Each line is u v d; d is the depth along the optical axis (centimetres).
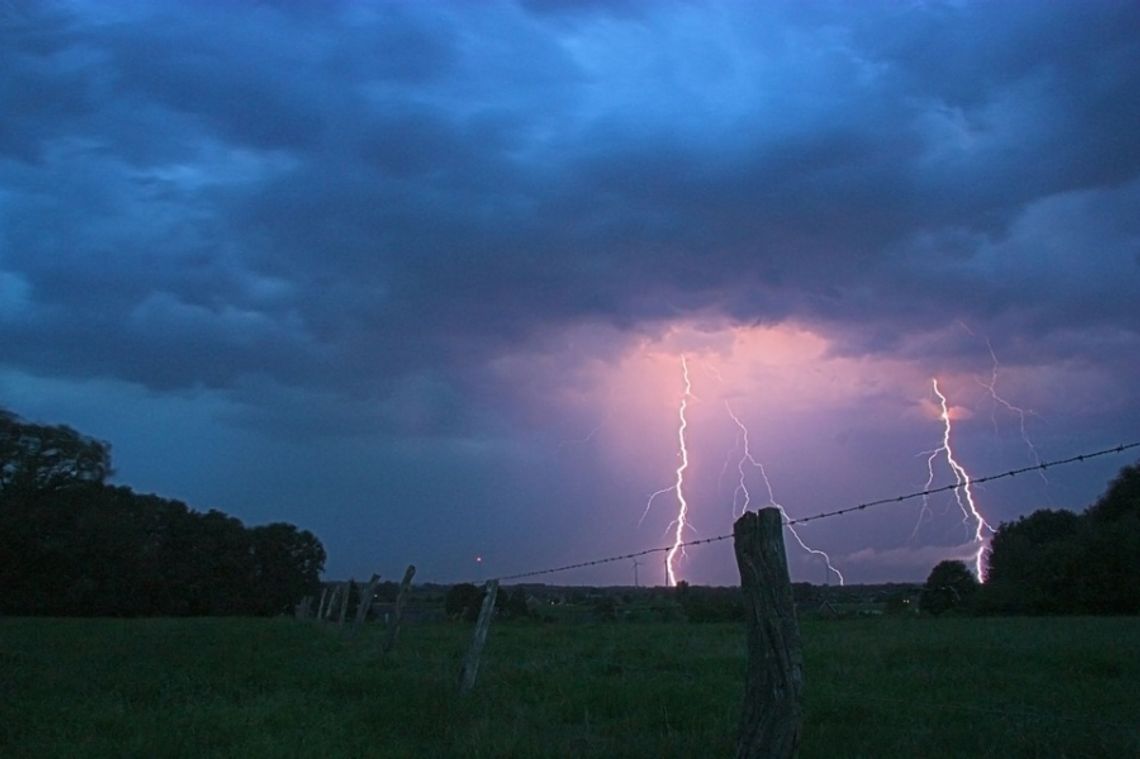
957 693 1230
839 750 902
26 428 5572
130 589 6450
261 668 1722
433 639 2509
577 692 1289
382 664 1795
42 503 5709
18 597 5778
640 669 1568
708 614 3997
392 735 1038
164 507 7369
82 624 3800
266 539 8100
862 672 1450
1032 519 5569
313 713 1157
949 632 2308
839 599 4812
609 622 3681
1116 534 4225
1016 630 2358
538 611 4434
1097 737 896
